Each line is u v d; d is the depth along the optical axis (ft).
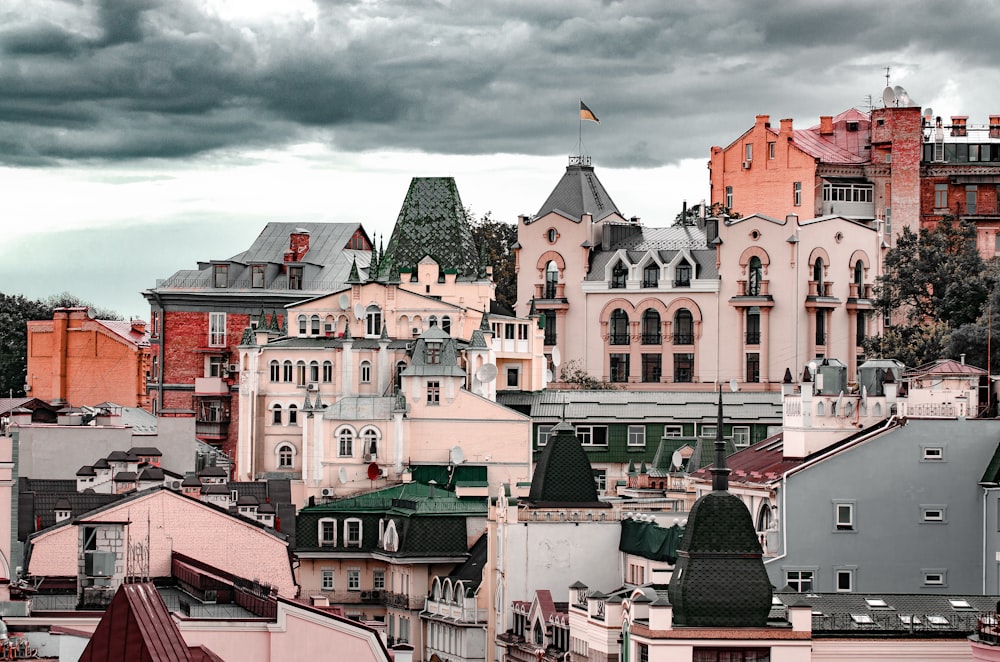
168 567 393.09
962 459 450.30
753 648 377.30
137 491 453.99
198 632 313.53
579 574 530.68
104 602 352.90
